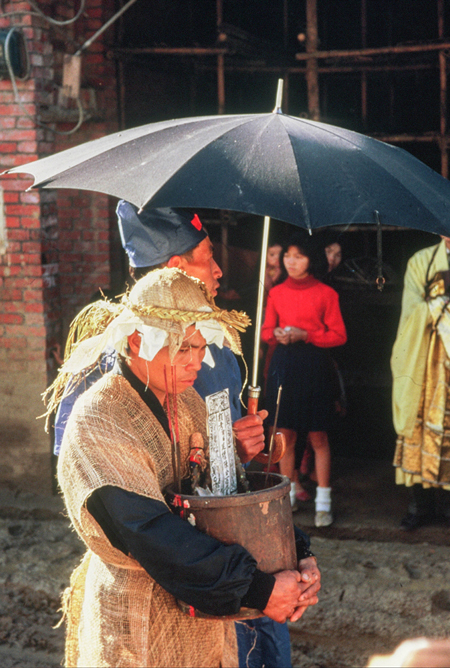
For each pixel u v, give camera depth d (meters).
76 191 4.95
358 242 6.15
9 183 4.48
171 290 1.62
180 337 1.60
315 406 4.18
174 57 5.51
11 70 4.23
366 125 5.79
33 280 4.53
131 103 5.26
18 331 4.58
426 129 6.58
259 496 1.57
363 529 4.10
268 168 1.61
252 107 6.74
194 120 1.83
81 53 4.93
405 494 4.59
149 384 1.70
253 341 5.21
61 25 4.61
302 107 6.62
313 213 1.54
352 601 3.46
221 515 1.55
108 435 1.58
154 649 1.65
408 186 1.73
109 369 1.93
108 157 1.77
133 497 1.52
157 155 1.70
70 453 1.57
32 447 4.62
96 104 4.95
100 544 1.59
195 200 1.55
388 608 3.40
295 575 1.58
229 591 1.49
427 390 3.98
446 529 4.05
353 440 5.62
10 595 3.68
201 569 1.48
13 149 4.47
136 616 1.62
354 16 6.83
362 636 3.36
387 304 5.43
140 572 1.64
